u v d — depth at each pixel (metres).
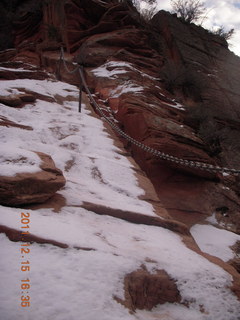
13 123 6.36
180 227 4.52
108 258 2.78
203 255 3.81
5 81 9.55
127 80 12.03
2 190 3.29
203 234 6.53
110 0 19.27
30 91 8.85
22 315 1.88
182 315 2.66
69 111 8.49
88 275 2.47
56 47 16.70
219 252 5.93
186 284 2.96
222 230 6.83
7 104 7.55
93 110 9.49
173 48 17.59
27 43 18.56
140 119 8.26
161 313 2.62
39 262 2.43
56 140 6.45
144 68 14.91
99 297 2.28
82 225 3.42
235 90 16.77
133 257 2.99
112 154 6.61
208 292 2.95
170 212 7.04
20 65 12.12
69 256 2.62
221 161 10.04
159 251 3.42
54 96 9.50
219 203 7.62
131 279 2.68
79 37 17.19
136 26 18.17
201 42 18.94
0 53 17.23
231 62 18.95
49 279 2.27
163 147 7.60
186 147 7.96
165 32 18.58
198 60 17.31
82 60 14.27
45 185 3.72
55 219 3.33
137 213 4.29
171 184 7.81
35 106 8.09
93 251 2.80
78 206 3.98
